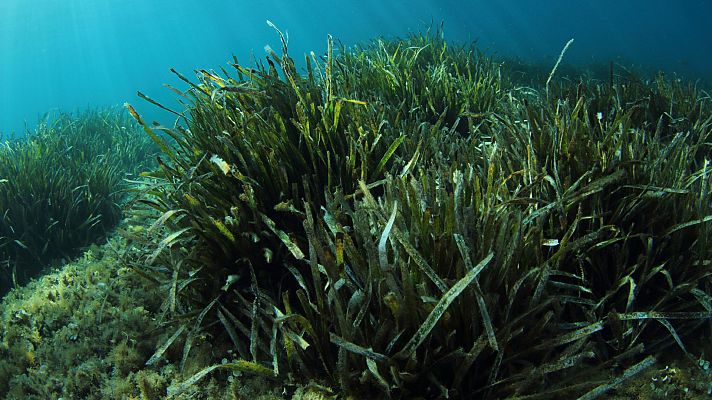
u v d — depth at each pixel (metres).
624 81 5.07
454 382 1.75
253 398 2.08
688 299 2.14
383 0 72.56
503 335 1.76
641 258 2.10
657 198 2.23
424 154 2.87
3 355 2.74
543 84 8.06
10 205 4.53
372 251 1.78
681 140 2.55
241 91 2.80
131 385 2.30
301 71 3.77
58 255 4.52
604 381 1.67
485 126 4.07
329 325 2.04
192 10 63.09
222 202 2.59
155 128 2.82
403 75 4.90
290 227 2.62
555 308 1.96
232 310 2.46
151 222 3.71
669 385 1.83
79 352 2.58
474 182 2.12
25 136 7.17
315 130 2.77
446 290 1.65
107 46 89.75
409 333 1.80
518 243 1.85
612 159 2.37
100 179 5.39
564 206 2.25
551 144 2.66
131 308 2.83
